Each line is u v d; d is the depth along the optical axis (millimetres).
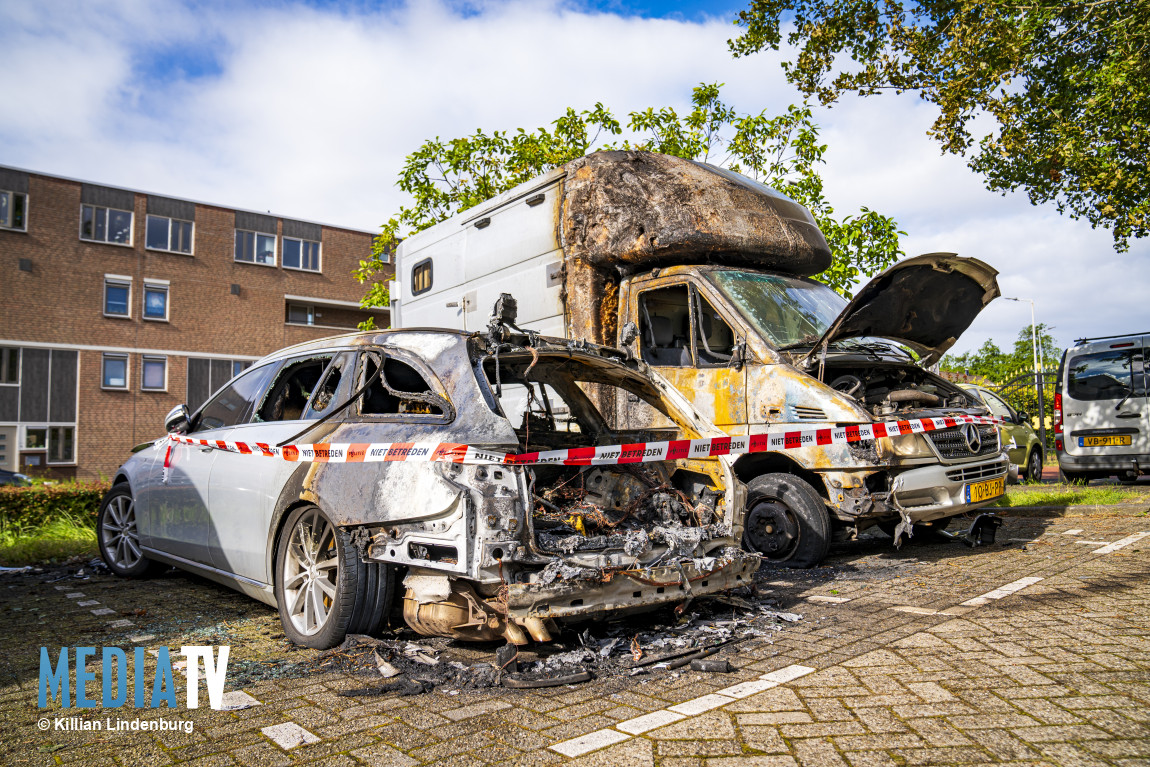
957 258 5645
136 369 31125
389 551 3605
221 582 4992
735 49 12211
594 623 4020
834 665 3480
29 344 29078
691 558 3885
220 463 4910
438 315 9094
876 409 5887
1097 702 2920
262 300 34062
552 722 2865
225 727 2887
